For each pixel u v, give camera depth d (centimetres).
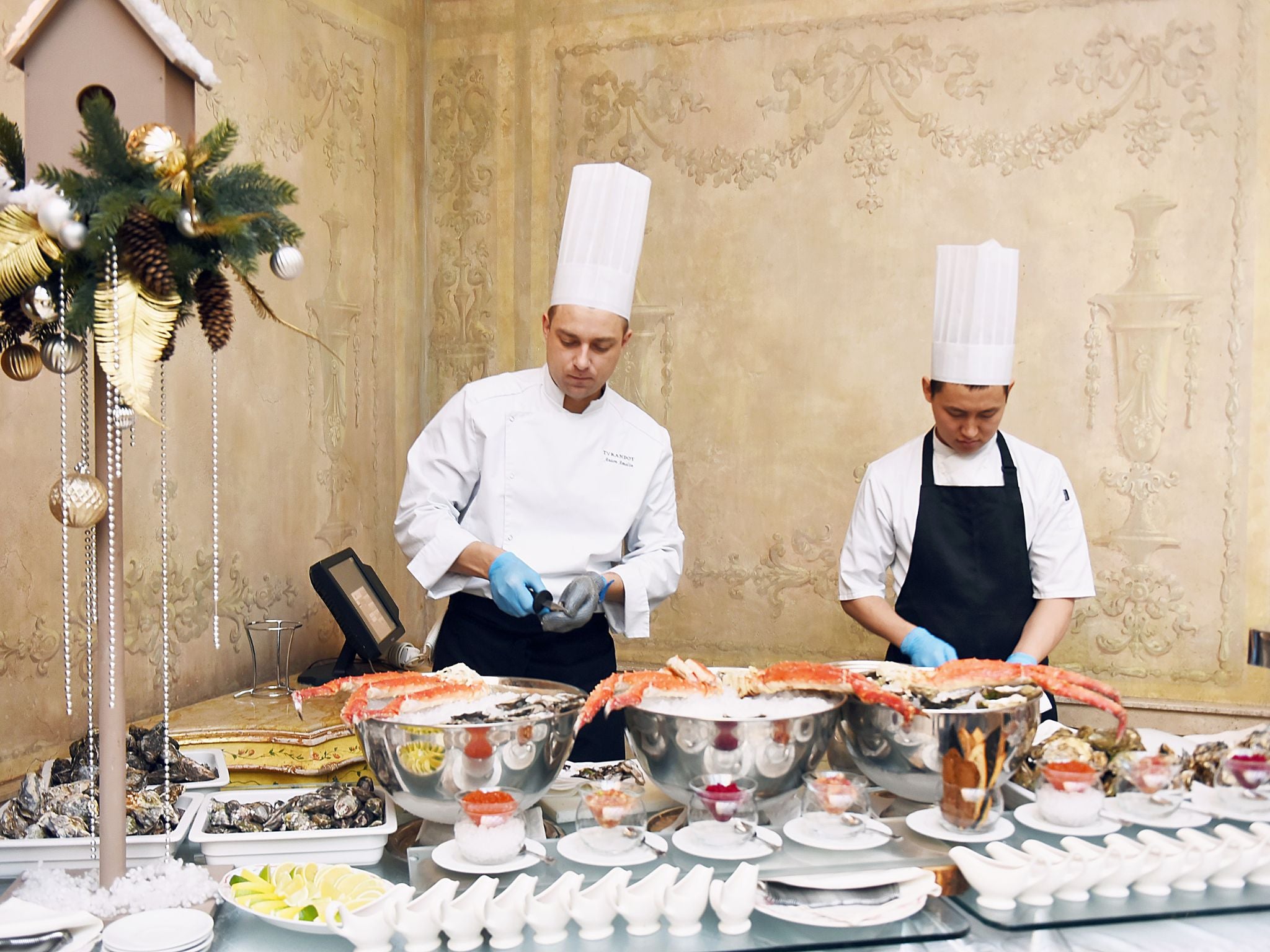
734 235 388
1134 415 356
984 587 265
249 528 316
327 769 226
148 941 123
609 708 151
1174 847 144
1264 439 347
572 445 246
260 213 130
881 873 139
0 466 230
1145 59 352
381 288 389
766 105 383
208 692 299
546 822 164
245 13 309
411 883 138
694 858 145
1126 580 359
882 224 374
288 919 128
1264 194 345
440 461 248
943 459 269
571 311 224
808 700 165
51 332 133
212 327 135
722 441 391
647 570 239
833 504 380
